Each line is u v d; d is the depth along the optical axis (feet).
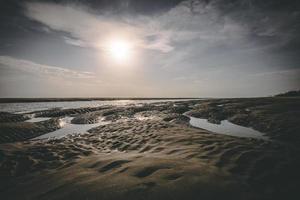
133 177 16.83
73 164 23.65
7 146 34.22
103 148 35.45
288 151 24.86
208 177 16.35
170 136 37.04
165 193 14.14
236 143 28.37
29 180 20.13
